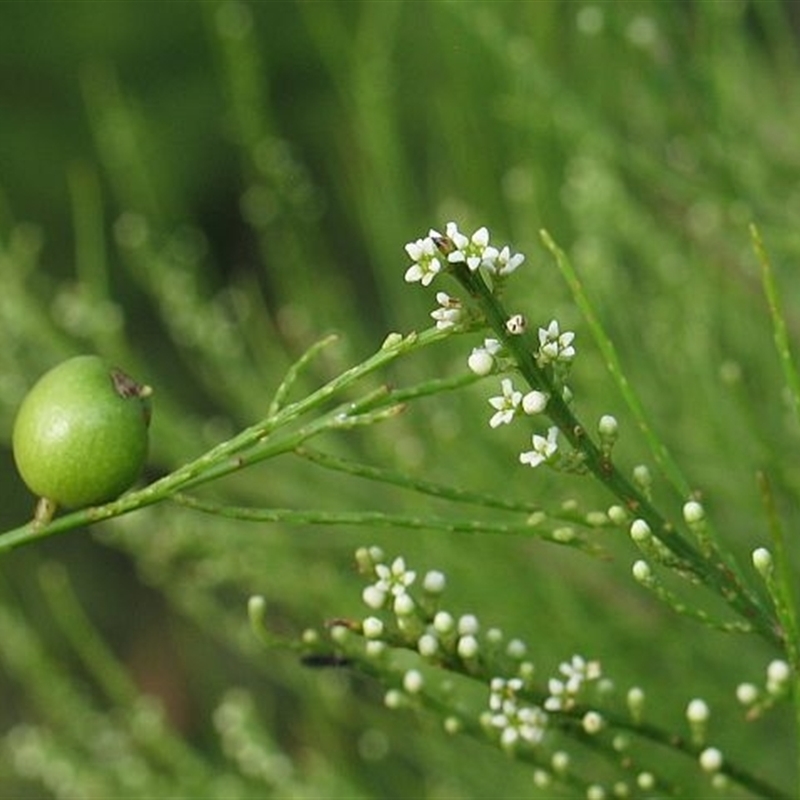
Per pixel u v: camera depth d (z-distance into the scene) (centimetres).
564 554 35
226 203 58
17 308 36
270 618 45
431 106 49
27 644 36
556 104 34
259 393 38
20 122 56
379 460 35
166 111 55
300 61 55
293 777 36
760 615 27
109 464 27
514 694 28
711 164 35
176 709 52
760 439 32
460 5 34
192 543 36
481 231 26
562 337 26
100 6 54
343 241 56
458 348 36
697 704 28
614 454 34
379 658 29
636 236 35
